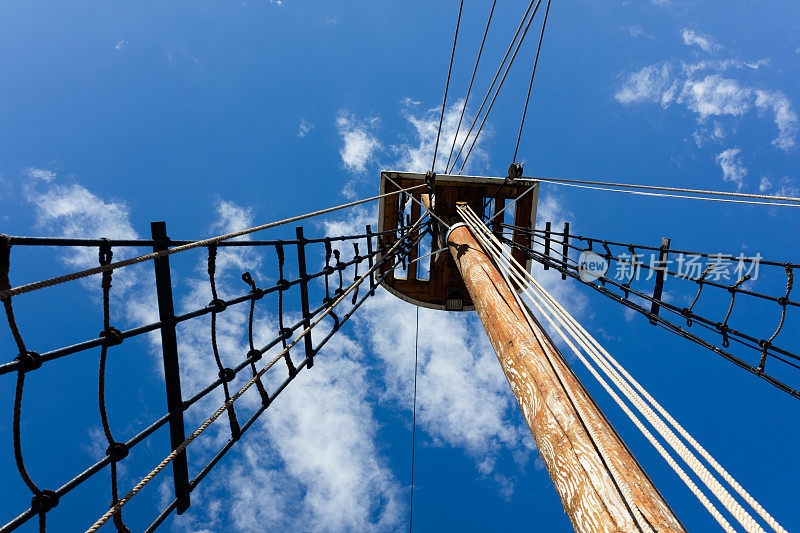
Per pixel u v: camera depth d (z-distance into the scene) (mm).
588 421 2584
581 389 2949
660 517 1993
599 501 2156
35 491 2221
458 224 7000
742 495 1723
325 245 5992
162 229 3244
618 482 2137
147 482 2846
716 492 1818
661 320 6016
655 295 6441
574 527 2252
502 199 10406
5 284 2131
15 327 2119
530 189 9766
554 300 3629
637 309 6242
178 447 3166
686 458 2006
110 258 2797
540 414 2834
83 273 2422
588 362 2920
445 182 9758
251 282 4180
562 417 2686
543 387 2988
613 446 2420
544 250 10156
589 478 2271
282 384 4688
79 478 2465
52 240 2387
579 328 3184
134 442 2805
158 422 3053
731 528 1709
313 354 5332
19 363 2102
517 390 3225
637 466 2330
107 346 2639
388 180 10234
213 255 3604
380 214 10492
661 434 2195
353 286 6570
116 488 2686
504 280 4746
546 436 2684
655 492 2176
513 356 3461
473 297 4859
